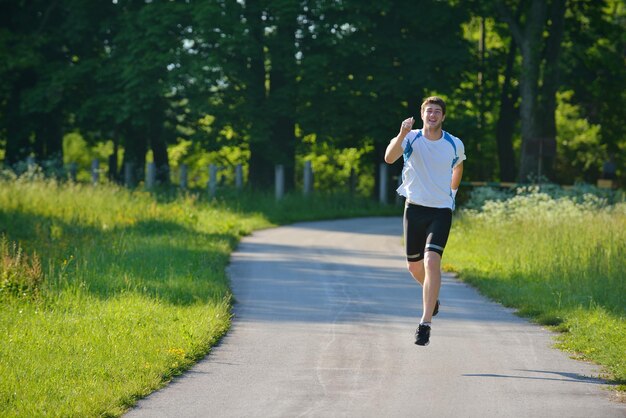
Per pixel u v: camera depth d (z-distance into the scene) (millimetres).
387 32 76562
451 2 79875
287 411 13469
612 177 67188
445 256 36031
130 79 73500
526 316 22641
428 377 15695
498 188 64562
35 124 81938
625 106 84625
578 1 76812
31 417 12688
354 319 21812
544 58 71938
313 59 71562
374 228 55312
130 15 74500
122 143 93562
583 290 25016
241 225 51594
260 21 72188
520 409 13633
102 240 34062
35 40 78812
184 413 13422
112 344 17281
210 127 74062
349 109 75500
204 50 73000
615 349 17641
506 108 81625
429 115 16422
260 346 18422
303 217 62469
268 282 28453
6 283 22203
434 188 16562
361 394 14469
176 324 19625
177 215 47594
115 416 13156
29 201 44688
